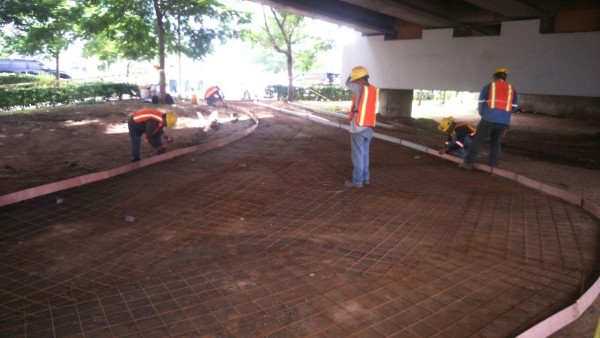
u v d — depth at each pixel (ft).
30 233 14.07
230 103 64.85
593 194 19.43
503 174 22.72
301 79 120.78
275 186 19.84
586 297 9.56
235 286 10.41
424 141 36.88
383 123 50.98
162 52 54.39
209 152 28.17
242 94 89.40
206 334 8.49
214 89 61.00
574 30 36.24
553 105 68.39
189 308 9.43
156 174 22.00
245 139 33.76
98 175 20.63
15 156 25.85
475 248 12.84
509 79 40.57
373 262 11.78
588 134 44.34
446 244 13.10
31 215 15.83
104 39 63.21
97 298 9.90
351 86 18.92
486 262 11.87
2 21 49.14
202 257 12.12
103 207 16.74
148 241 13.34
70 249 12.77
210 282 10.62
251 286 10.41
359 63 56.03
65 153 27.14
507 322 8.95
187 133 36.24
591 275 11.12
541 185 19.84
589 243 13.33
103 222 15.11
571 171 24.89
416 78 49.08
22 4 47.88
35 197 17.88
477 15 41.73
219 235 13.79
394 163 26.09
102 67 94.89
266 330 8.62
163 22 54.70
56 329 8.66
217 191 18.94
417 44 48.42
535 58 38.50
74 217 15.62
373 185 20.27
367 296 9.97
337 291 10.19
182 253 12.39
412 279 10.82
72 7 52.80
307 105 65.67
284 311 9.31
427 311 9.36
